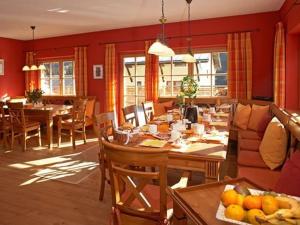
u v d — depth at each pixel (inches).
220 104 195.6
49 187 125.4
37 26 233.5
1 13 190.5
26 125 191.6
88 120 239.0
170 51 119.3
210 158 76.3
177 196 52.5
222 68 219.6
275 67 180.2
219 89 221.9
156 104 218.5
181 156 79.2
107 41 253.1
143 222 64.9
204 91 226.1
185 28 221.1
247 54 201.0
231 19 206.1
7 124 198.7
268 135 105.8
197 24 216.8
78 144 209.5
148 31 234.8
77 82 268.1
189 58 162.1
